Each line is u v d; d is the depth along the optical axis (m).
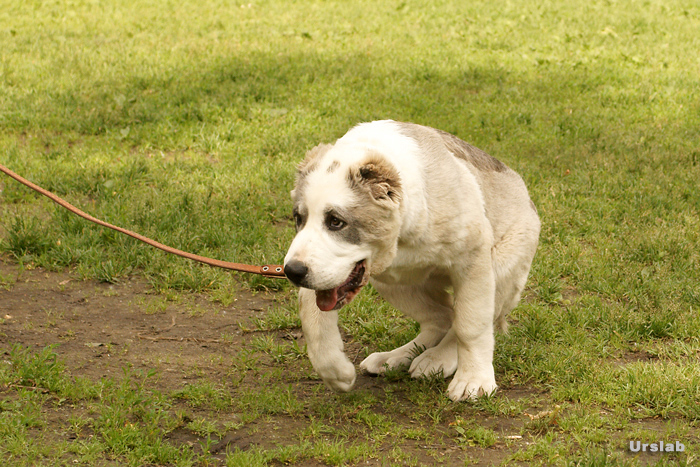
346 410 4.04
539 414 3.90
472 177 4.18
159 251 6.09
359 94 10.70
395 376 4.53
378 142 3.97
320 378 4.50
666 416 3.95
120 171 7.69
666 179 7.84
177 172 7.83
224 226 6.59
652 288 5.62
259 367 4.64
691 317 5.14
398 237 3.79
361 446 3.57
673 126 9.76
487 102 10.64
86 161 7.96
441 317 4.80
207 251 6.16
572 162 8.41
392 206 3.59
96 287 5.67
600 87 11.65
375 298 5.72
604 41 14.96
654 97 11.05
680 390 4.11
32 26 14.83
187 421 3.87
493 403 4.06
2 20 15.32
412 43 14.51
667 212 7.18
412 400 4.20
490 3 18.83
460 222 3.97
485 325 4.19
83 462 3.35
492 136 9.30
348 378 4.09
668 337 5.04
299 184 3.72
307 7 18.12
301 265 3.42
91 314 5.24
